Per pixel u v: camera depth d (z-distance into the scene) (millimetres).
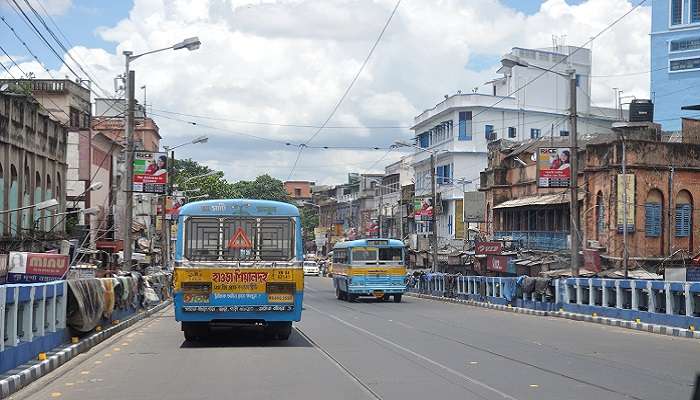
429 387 10922
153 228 61625
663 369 12758
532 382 11312
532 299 29234
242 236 16812
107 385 11508
